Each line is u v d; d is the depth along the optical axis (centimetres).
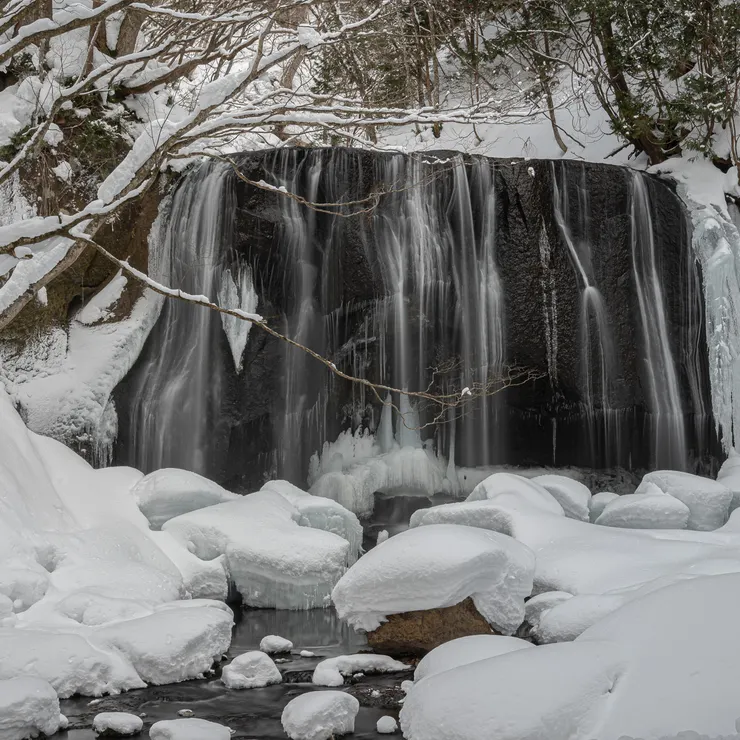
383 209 1213
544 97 1761
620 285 1268
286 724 518
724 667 414
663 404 1277
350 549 998
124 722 516
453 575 642
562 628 619
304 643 738
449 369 1230
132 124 1273
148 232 1231
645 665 429
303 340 1216
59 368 1132
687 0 1449
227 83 701
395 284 1217
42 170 1138
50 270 714
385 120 927
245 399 1189
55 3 1045
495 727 409
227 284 1201
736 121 1501
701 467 1305
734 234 1366
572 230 1258
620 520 930
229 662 675
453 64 2033
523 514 856
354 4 1297
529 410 1263
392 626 671
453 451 1259
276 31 1023
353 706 523
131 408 1150
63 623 674
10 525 762
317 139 1533
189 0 1192
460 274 1234
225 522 885
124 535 850
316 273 1212
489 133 1844
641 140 1505
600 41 1557
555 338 1242
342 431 1259
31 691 509
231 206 1205
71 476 919
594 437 1268
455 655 523
